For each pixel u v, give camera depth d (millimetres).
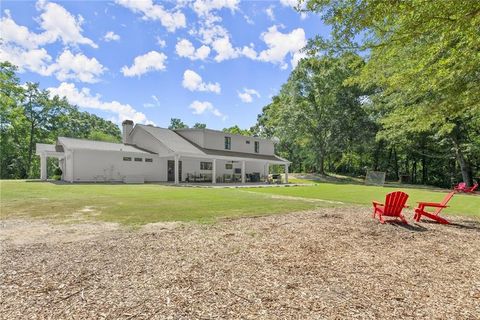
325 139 30531
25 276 2973
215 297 2561
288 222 6051
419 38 4566
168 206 8312
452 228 5797
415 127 7598
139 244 4219
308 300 2531
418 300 2568
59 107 37438
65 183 17609
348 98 28141
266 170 29359
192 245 4203
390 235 5078
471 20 3256
